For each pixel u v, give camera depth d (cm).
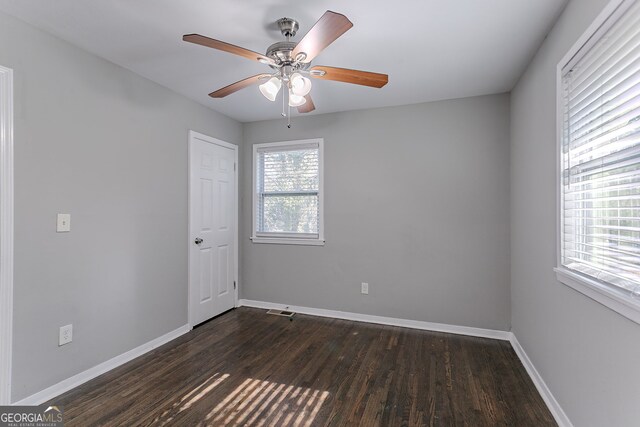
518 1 171
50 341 203
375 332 316
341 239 359
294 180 385
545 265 204
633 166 125
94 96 231
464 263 314
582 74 158
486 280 307
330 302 364
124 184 254
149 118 275
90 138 228
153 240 279
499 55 230
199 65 249
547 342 201
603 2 135
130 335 257
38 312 197
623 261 129
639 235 122
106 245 239
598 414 141
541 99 212
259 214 402
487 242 307
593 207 157
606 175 144
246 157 402
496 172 304
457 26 195
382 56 233
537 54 222
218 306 363
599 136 146
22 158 189
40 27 196
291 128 382
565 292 174
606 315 135
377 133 346
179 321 307
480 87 290
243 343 289
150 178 276
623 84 127
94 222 231
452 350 274
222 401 200
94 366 229
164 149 291
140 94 267
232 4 175
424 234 328
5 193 181
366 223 349
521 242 261
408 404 197
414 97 315
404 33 203
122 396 205
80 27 197
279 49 183
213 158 354
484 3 173
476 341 294
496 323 303
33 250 194
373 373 235
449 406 195
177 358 259
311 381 224
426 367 244
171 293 298
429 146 327
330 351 272
